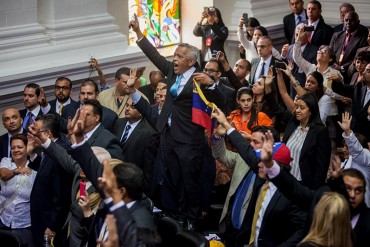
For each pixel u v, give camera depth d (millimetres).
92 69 11938
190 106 8898
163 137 9078
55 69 11461
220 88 10297
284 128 10086
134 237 5645
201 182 9070
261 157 6523
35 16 11656
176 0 14688
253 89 9969
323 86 10523
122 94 10141
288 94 11172
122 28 13547
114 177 5746
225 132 8148
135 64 12516
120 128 9578
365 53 11430
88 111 8430
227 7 14734
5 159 8789
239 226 8109
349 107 11047
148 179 9445
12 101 11242
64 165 7547
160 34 14547
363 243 6434
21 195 8469
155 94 10695
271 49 11852
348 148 8367
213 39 13445
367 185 8328
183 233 6805
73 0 11977
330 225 5668
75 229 7328
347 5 13633
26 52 11453
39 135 7508
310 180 8656
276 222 6969
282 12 15102
